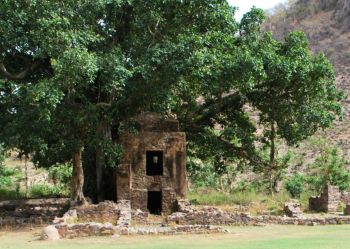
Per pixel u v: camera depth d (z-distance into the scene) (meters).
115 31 30.42
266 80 34.31
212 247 17.62
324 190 33.91
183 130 37.25
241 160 42.03
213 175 52.12
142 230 23.12
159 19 29.69
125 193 31.70
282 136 36.16
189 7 29.00
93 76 26.77
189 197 38.50
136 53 29.64
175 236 22.41
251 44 34.66
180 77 29.56
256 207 33.66
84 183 35.00
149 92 29.23
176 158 32.53
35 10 26.45
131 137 32.44
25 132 27.41
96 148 30.92
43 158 33.09
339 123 70.75
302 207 35.06
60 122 28.62
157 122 33.09
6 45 28.44
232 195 39.34
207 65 29.23
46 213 31.66
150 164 36.06
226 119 38.62
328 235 21.58
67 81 25.64
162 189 32.16
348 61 97.56
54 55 26.19
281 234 22.67
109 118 30.33
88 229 23.03
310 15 127.75
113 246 19.22
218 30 31.36
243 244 18.45
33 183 54.31
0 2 26.22
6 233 25.27
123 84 27.50
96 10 28.00
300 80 34.19
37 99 25.05
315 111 35.19
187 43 28.06
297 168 58.88
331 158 56.28
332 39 112.00
